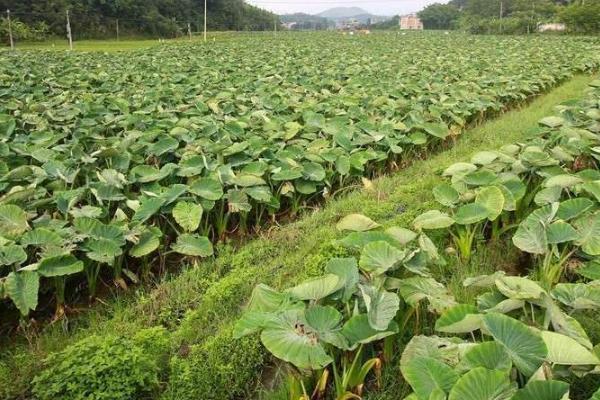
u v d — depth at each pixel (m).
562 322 2.81
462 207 4.44
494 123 9.69
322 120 7.99
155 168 5.83
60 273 3.66
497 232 4.80
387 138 7.00
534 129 7.19
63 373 2.96
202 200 4.93
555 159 5.66
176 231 4.73
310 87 11.73
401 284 3.35
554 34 45.47
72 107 8.77
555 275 3.90
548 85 13.57
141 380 2.98
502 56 20.61
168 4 54.22
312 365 2.58
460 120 8.63
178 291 4.12
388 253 3.51
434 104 9.49
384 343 3.19
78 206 5.20
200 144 6.59
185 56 21.12
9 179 5.18
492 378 2.26
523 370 2.47
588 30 43.81
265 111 8.91
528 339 2.58
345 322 2.98
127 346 3.20
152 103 9.60
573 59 18.55
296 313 2.90
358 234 3.94
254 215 5.65
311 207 5.94
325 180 5.96
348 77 14.29
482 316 2.73
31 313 4.03
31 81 12.14
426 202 5.48
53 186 5.34
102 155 5.94
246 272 4.35
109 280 4.48
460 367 2.49
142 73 14.36
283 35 50.84
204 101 10.15
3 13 37.38
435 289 3.34
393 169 7.30
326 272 3.37
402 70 15.43
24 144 6.51
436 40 36.66
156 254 4.82
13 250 3.74
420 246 3.88
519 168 5.39
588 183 4.55
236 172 6.00
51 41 38.38
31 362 3.32
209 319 3.79
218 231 5.19
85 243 4.06
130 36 46.91
